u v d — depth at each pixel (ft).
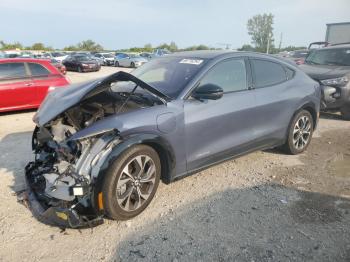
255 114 14.26
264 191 13.00
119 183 10.18
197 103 12.20
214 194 12.70
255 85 14.61
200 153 12.50
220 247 9.52
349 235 10.09
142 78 13.82
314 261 8.94
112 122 10.20
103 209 9.98
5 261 8.92
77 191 9.50
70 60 84.07
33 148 12.89
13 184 13.39
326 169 15.28
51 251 9.34
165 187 13.23
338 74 24.94
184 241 9.80
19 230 10.27
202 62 13.20
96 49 244.22
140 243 9.71
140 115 10.74
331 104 24.89
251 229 10.40
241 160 16.29
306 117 17.19
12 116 27.09
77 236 10.02
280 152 17.46
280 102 15.38
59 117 11.37
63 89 12.53
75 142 10.02
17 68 27.17
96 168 9.78
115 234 10.13
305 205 11.91
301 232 10.24
